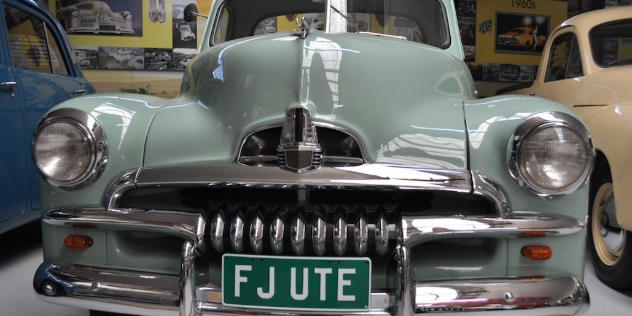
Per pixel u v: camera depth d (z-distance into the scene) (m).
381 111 1.32
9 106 2.21
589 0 6.12
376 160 1.24
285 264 1.14
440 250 1.27
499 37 6.17
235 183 1.15
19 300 1.98
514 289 1.16
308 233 1.15
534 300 1.14
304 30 1.45
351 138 1.26
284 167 1.16
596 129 2.14
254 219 1.16
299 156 1.15
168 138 1.31
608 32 2.74
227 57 1.47
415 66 1.46
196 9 2.20
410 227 1.14
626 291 2.12
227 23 2.24
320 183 1.13
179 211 1.20
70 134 1.22
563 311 1.15
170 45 5.48
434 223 1.14
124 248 1.30
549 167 1.13
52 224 1.27
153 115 1.38
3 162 2.16
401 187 1.13
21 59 2.44
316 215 1.16
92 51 5.38
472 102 1.40
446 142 1.24
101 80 5.43
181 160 1.27
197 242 1.17
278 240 1.14
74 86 2.90
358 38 1.49
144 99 1.47
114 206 1.22
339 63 1.36
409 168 1.17
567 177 1.13
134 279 1.22
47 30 2.78
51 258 1.32
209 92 1.45
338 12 1.94
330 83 1.32
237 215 1.17
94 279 1.24
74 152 1.22
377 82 1.37
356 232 1.14
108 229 1.27
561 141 1.12
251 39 1.53
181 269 1.14
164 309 1.19
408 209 1.25
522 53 6.26
